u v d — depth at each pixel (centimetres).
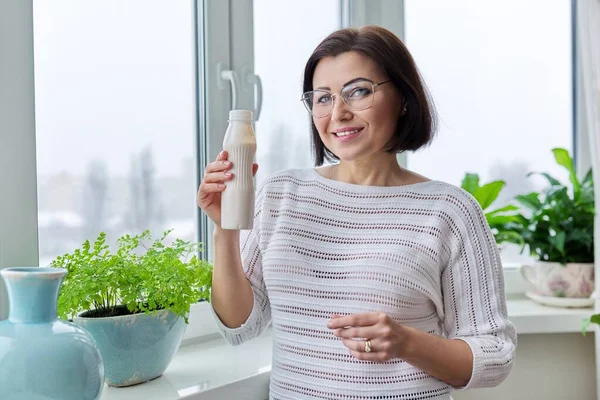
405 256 119
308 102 124
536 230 202
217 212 120
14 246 120
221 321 131
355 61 118
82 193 142
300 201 130
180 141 162
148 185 155
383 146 126
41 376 86
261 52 180
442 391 121
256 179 180
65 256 121
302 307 123
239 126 111
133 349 122
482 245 123
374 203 126
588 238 194
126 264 124
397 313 119
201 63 165
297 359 123
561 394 200
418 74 125
